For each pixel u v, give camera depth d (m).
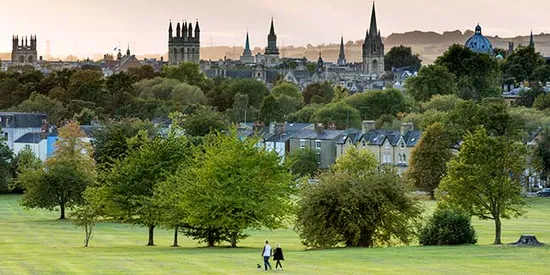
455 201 118.19
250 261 94.12
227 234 120.50
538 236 124.12
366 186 113.06
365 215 112.69
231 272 84.50
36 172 167.12
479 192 117.38
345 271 84.19
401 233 113.31
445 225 111.69
